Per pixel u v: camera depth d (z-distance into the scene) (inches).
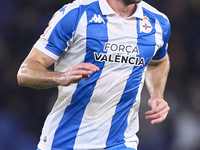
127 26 510.9
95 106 518.3
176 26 1430.9
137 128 559.8
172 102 1205.1
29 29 1314.0
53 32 491.2
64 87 519.8
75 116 522.6
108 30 500.1
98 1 507.2
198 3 1445.6
